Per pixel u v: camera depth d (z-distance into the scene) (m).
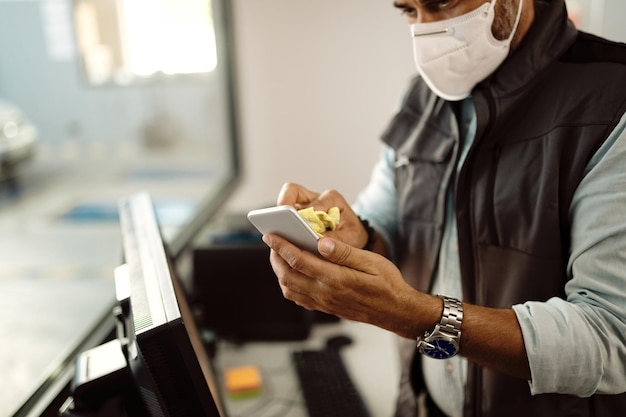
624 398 0.90
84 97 2.74
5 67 2.43
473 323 0.81
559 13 0.92
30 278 1.77
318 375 1.38
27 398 1.05
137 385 0.72
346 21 2.40
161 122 2.92
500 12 0.90
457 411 1.09
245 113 2.60
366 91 2.48
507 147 0.94
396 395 1.33
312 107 2.54
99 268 1.88
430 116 1.12
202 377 0.60
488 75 0.97
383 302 0.79
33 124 2.59
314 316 1.68
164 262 0.75
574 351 0.77
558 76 0.91
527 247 0.91
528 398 0.96
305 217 0.86
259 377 1.38
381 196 1.26
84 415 0.76
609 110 0.83
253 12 2.45
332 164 2.61
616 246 0.77
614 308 0.77
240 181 2.69
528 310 0.82
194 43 2.60
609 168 0.79
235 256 1.56
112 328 1.29
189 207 2.31
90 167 2.89
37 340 1.35
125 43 2.70
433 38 0.94
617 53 0.88
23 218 2.38
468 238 1.00
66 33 2.59
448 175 1.03
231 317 1.59
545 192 0.87
